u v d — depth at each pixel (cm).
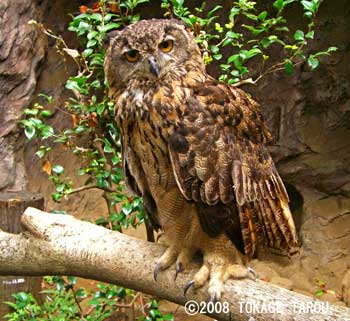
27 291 529
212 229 287
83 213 696
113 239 314
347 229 677
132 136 299
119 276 308
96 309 474
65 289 511
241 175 287
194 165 282
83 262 314
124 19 442
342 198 699
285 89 709
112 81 299
